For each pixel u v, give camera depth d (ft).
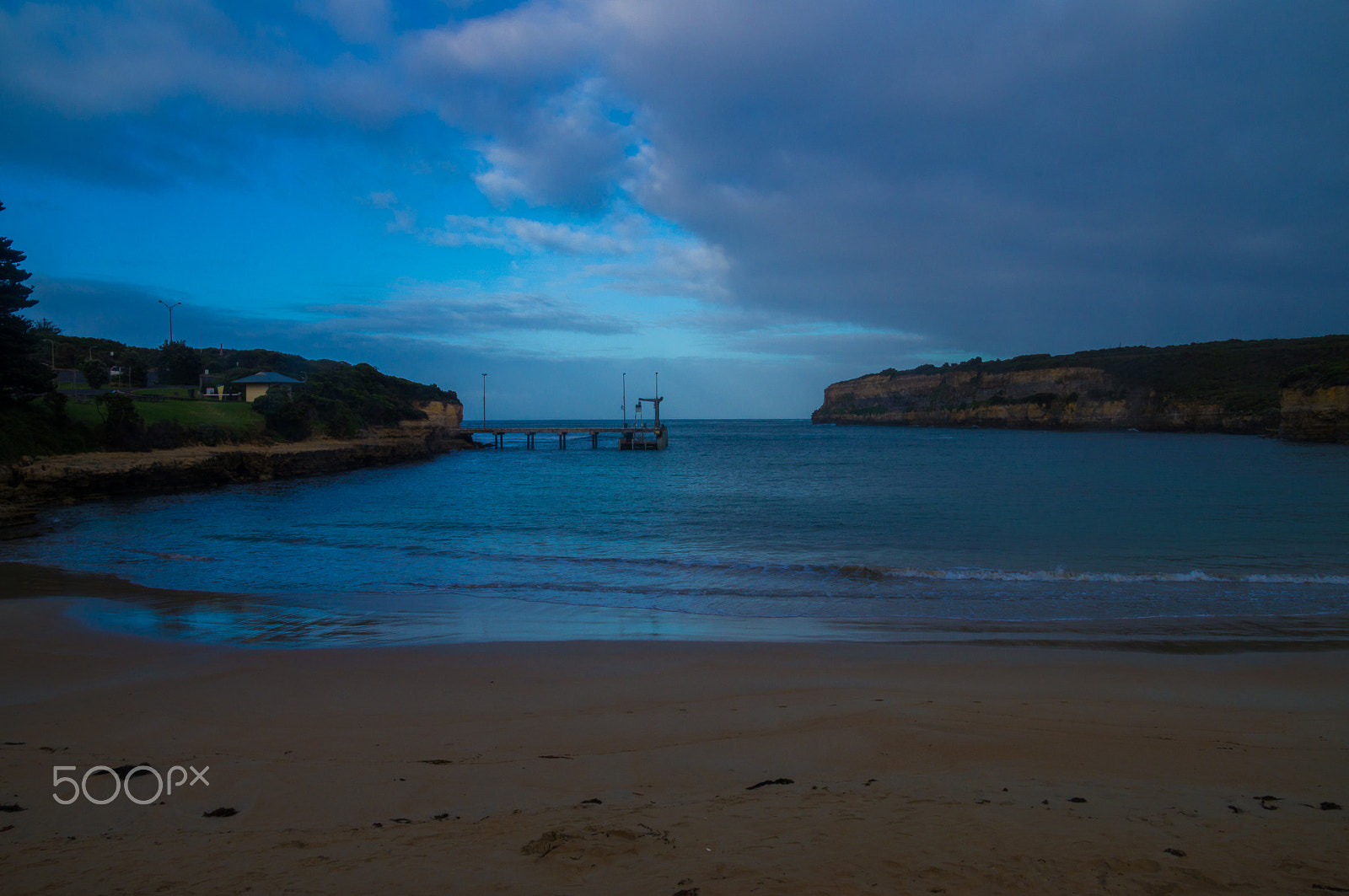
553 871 11.71
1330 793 15.99
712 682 27.17
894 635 35.76
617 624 38.63
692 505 103.19
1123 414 410.52
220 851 12.84
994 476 145.69
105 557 61.41
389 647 33.24
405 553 63.77
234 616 40.29
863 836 13.09
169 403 167.63
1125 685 26.84
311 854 12.66
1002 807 14.75
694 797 15.81
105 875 11.76
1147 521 78.84
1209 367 397.80
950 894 10.68
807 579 50.90
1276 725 21.98
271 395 195.83
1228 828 13.52
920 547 64.13
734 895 10.66
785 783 16.97
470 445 329.52
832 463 205.67
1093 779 17.04
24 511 87.56
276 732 21.26
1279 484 120.88
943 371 615.57
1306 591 45.73
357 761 18.51
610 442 426.10
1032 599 44.04
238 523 85.81
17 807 15.16
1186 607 41.91
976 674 28.27
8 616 39.65
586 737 20.80
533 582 50.70
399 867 11.92
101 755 18.88
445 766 18.08
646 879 11.29
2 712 23.24
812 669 28.99
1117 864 11.70
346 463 194.59
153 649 32.48
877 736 20.61
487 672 28.60
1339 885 10.91
